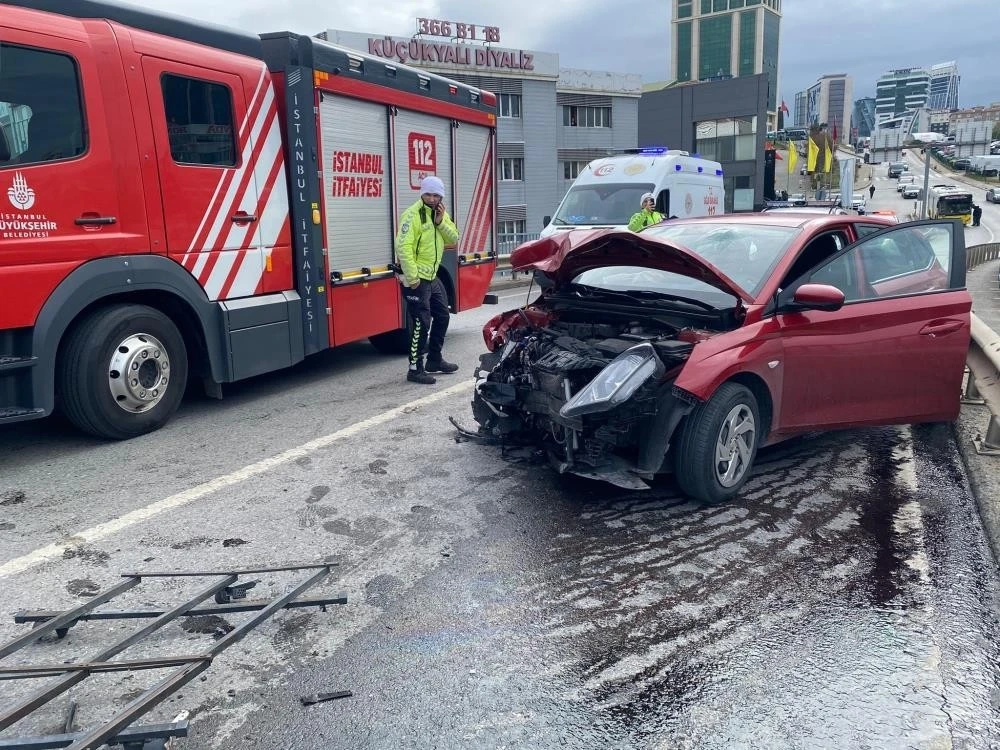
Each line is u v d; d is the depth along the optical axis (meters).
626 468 4.36
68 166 4.95
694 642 3.10
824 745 2.53
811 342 4.68
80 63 5.00
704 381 4.11
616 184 13.41
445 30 35.38
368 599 3.41
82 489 4.66
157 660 2.62
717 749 2.52
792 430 4.79
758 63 174.88
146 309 5.58
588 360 4.41
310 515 4.29
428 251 7.25
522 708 2.71
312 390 7.17
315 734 2.58
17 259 4.72
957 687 2.84
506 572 3.66
